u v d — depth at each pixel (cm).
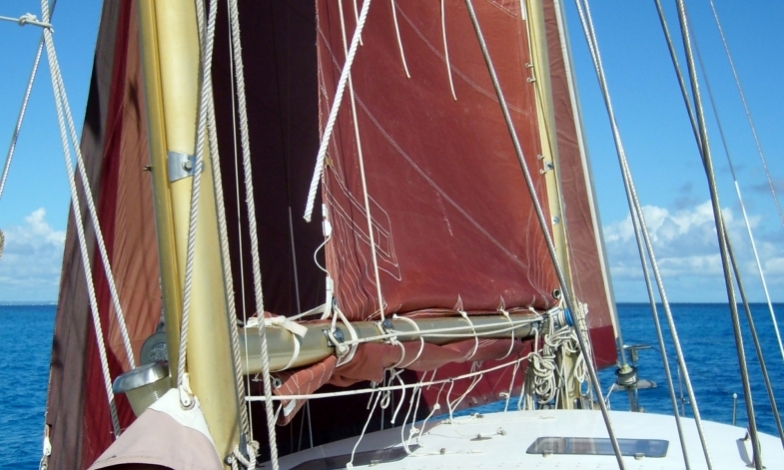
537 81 387
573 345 372
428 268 292
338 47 263
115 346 262
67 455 272
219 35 311
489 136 356
